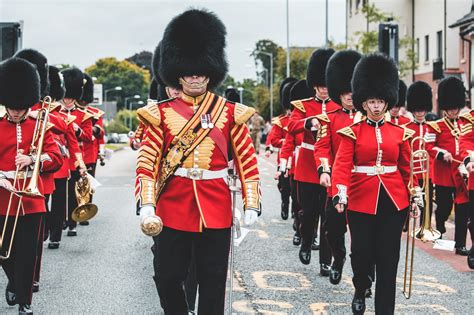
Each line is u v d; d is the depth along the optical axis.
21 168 8.23
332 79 9.78
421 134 13.60
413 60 42.41
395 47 17.61
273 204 18.73
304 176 10.62
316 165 9.52
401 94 13.61
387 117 8.43
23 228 8.16
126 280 9.96
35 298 9.02
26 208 8.12
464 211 11.82
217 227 6.45
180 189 6.49
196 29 6.68
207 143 6.49
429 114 15.62
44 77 10.83
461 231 11.85
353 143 8.00
